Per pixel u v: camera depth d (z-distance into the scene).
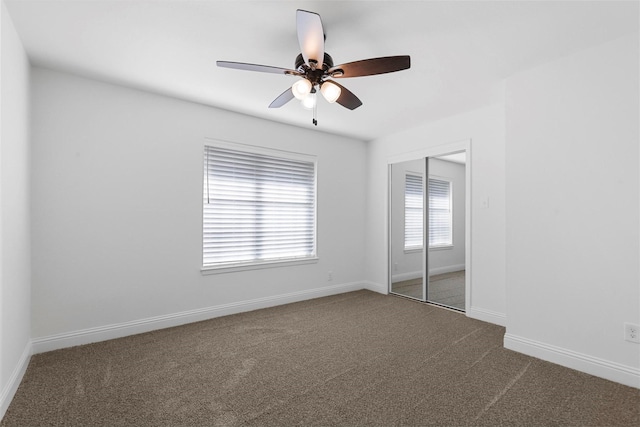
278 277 4.02
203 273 3.40
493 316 3.34
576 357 2.30
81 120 2.73
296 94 2.03
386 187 4.63
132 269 2.97
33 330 2.53
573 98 2.33
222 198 3.60
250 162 3.81
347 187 4.73
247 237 3.79
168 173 3.18
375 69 1.92
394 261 4.59
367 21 1.95
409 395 1.99
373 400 1.94
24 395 1.96
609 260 2.16
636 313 2.06
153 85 2.91
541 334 2.49
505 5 1.80
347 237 4.73
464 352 2.62
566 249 2.36
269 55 2.39
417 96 3.14
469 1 1.76
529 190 2.55
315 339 2.91
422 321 3.41
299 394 2.00
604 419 1.75
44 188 2.57
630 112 2.08
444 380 2.17
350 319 3.47
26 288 2.35
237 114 3.65
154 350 2.64
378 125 4.11
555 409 1.84
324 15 1.89
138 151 3.01
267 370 2.31
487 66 2.52
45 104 2.58
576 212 2.31
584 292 2.27
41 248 2.55
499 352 2.62
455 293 4.09
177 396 1.97
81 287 2.73
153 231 3.09
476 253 3.50
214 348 2.69
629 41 2.09
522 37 2.12
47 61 2.47
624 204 2.10
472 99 3.21
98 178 2.80
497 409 1.84
